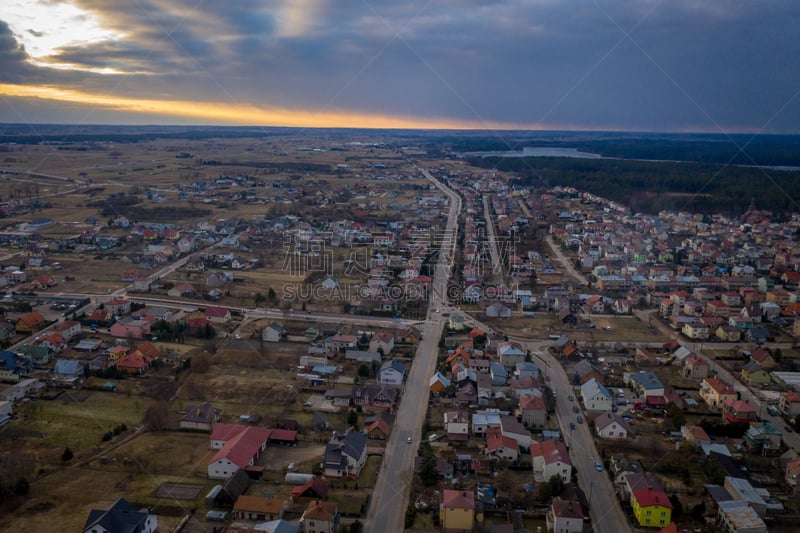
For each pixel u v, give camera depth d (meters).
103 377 97.31
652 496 64.38
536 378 98.19
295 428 82.31
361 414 88.56
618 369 106.94
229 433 77.25
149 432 80.75
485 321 133.12
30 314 119.38
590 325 131.38
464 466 74.44
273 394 93.50
